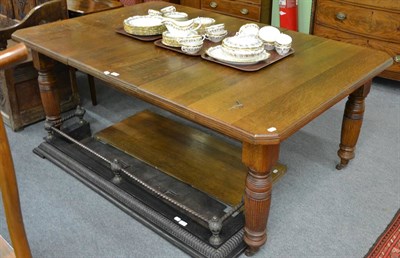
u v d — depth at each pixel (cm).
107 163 204
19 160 216
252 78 157
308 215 180
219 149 218
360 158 219
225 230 162
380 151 225
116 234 171
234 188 188
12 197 89
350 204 187
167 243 166
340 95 146
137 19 211
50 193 193
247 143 133
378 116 261
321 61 173
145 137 229
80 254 161
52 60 206
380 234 170
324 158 220
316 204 187
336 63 171
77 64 169
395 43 275
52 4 238
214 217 155
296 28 331
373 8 275
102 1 299
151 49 185
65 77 255
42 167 212
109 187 189
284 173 204
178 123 244
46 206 185
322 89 148
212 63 171
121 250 163
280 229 173
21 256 98
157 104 145
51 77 211
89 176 197
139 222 176
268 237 169
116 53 179
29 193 193
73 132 226
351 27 290
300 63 171
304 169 210
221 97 142
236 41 170
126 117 259
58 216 180
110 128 237
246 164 138
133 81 153
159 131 235
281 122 127
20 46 81
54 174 206
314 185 199
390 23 271
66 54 177
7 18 292
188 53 177
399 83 306
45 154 216
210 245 156
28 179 202
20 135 239
